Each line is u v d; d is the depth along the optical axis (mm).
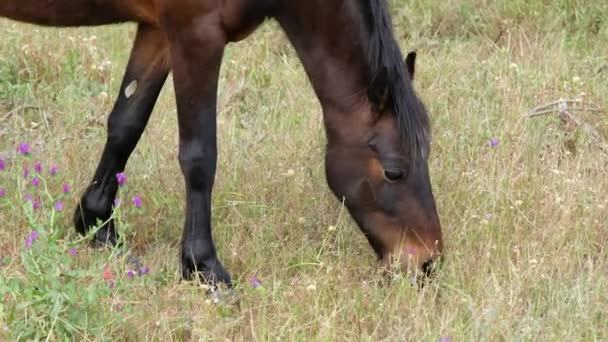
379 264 6004
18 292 5148
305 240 6402
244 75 8852
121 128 6352
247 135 7855
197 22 5680
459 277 6000
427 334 5340
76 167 7105
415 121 5789
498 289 5703
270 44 9328
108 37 9242
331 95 5898
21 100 8195
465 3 9875
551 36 9305
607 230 6625
